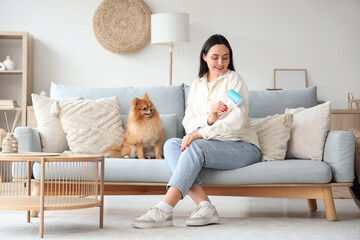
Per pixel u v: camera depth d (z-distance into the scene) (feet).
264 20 16.62
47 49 16.21
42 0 16.20
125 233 6.88
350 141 8.13
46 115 9.47
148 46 16.43
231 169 8.10
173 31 14.64
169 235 6.70
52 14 16.24
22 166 8.40
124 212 9.56
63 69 16.25
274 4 16.63
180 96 10.56
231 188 8.46
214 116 7.88
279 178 8.05
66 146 9.57
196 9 16.48
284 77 16.60
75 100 9.73
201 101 8.61
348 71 16.76
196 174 7.54
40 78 16.17
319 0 16.72
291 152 8.86
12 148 7.50
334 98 16.75
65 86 10.59
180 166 7.49
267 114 10.17
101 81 16.34
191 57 16.46
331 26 16.75
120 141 9.55
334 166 8.18
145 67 16.42
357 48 16.78
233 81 8.32
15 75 16.14
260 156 8.49
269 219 8.45
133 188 8.64
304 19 16.70
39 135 9.29
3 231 7.11
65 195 8.36
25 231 7.11
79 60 16.29
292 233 6.97
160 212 7.33
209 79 8.79
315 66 16.71
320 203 11.35
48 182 8.18
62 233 6.92
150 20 16.34
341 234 6.94
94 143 9.30
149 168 8.20
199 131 7.91
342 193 12.50
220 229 7.21
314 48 16.70
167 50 16.46
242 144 8.14
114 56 16.37
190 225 7.43
